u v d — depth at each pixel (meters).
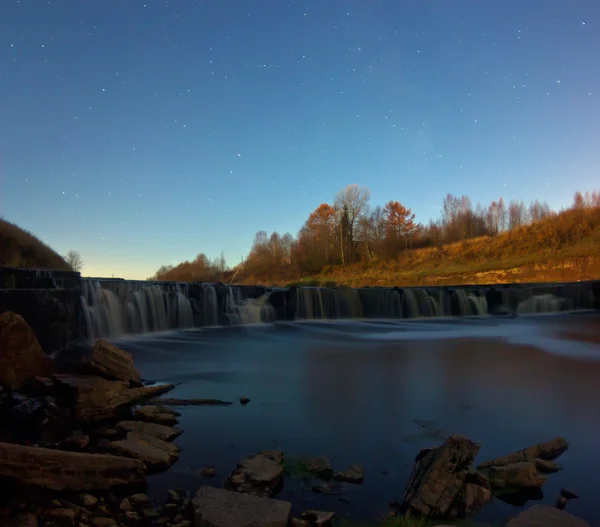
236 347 17.56
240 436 7.09
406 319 30.48
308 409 8.62
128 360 9.41
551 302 33.28
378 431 7.36
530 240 59.41
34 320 12.85
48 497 4.78
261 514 4.34
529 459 6.00
